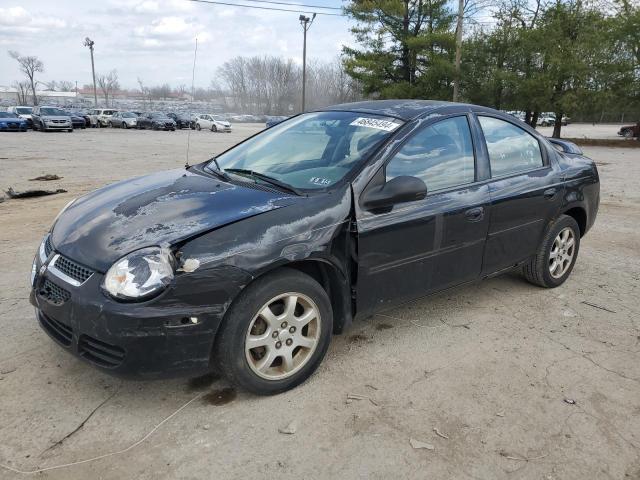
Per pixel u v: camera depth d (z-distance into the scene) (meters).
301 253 2.84
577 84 28.62
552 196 4.35
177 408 2.81
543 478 2.41
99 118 43.16
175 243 2.59
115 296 2.48
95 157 16.88
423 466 2.45
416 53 32.03
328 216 2.97
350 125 3.67
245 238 2.69
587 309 4.31
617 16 29.80
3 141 23.95
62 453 2.45
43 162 15.00
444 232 3.51
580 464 2.51
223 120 41.56
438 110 3.74
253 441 2.57
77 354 2.64
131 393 2.92
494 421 2.80
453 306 4.28
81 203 3.36
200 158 16.95
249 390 2.84
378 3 31.27
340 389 3.04
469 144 3.81
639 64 29.16
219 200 3.01
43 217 7.24
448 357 3.45
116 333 2.46
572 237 4.76
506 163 4.08
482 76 30.61
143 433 2.60
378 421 2.76
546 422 2.81
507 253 4.09
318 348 3.06
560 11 28.94
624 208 8.96
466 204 3.62
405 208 3.30
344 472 2.39
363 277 3.18
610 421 2.84
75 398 2.86
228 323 2.67
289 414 2.79
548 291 4.68
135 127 41.50
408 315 4.07
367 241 3.12
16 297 4.18
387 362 3.35
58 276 2.72
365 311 3.28
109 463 2.40
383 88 33.41
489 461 2.50
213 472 2.37
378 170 3.22
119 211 2.99
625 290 4.77
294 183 3.27
